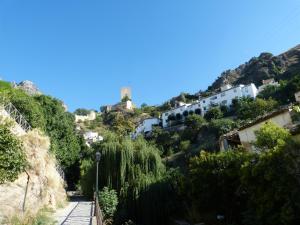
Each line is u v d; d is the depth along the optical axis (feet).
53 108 119.34
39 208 49.85
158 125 278.46
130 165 82.23
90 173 85.20
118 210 73.15
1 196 39.42
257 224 38.55
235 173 49.49
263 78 312.50
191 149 164.86
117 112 385.91
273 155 35.99
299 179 32.73
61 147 115.96
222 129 161.48
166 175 83.61
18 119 66.39
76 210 60.39
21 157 33.58
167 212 74.23
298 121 51.52
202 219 59.21
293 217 32.04
